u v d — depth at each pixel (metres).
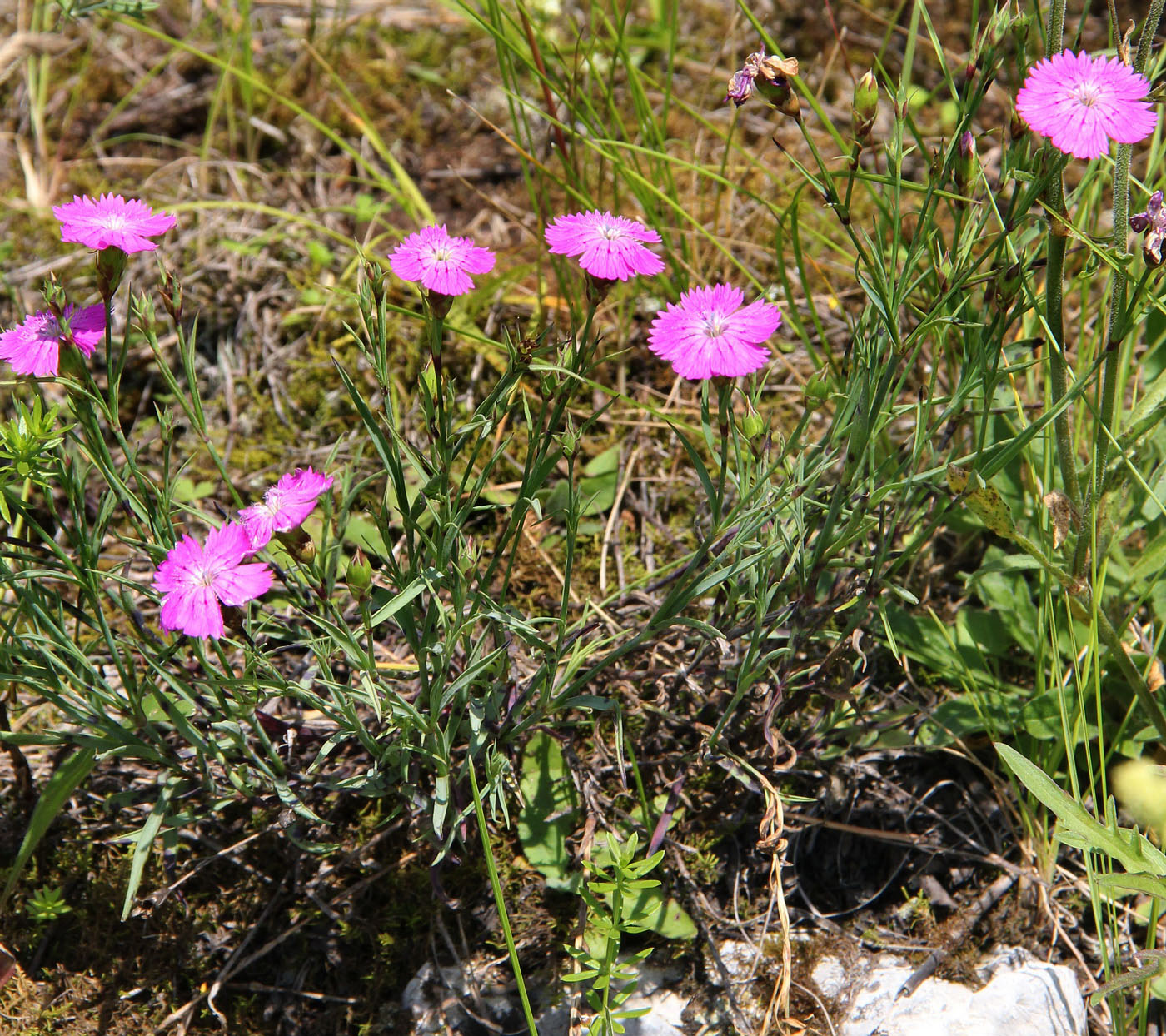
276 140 1.39
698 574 1.10
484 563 1.17
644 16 1.46
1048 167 1.05
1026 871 1.11
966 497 1.08
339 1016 1.10
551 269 1.25
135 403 1.23
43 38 1.36
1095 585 1.08
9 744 1.10
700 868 1.11
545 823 1.10
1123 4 1.37
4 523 1.13
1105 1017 1.10
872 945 1.11
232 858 1.11
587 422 1.05
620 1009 1.09
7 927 1.11
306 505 1.03
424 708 1.09
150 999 1.10
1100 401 1.11
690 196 1.27
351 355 1.23
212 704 1.08
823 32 1.44
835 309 1.24
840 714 1.10
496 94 1.41
